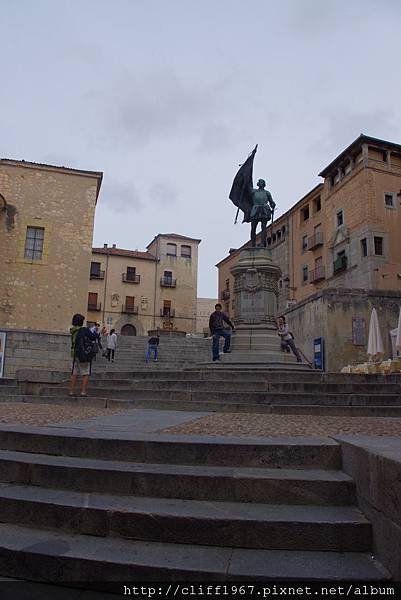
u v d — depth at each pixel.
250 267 15.12
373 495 3.19
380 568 2.92
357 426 5.97
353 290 21.66
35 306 22.25
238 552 3.19
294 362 13.80
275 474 3.93
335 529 3.24
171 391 9.16
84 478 4.02
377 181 33.41
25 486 4.14
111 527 3.44
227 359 13.88
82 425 5.88
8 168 23.00
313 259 40.09
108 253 51.91
